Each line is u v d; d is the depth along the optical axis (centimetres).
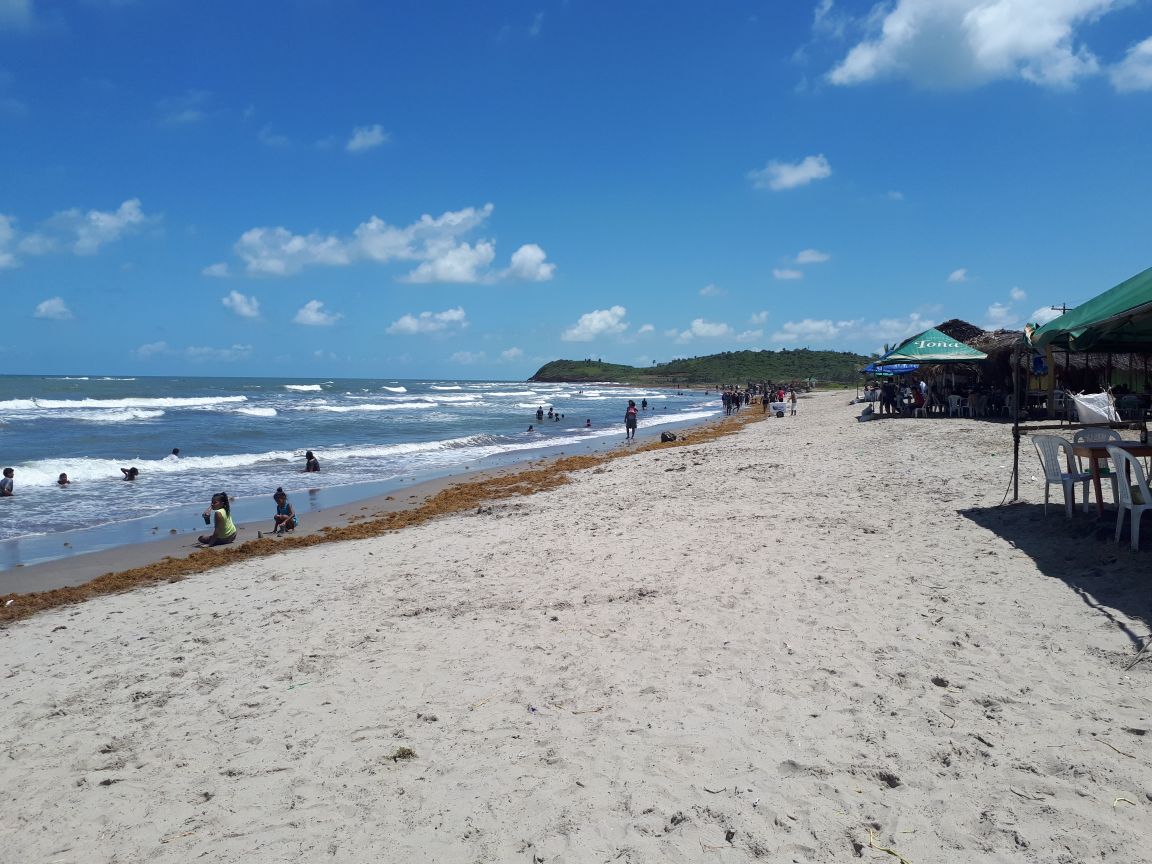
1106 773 371
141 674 630
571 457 2522
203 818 399
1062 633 546
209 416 4603
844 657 541
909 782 380
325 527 1416
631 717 474
